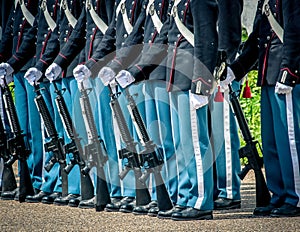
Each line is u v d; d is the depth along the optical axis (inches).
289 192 648.4
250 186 813.2
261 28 651.5
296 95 637.3
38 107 751.1
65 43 749.9
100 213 703.1
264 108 658.8
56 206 748.6
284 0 624.1
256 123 902.4
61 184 762.8
